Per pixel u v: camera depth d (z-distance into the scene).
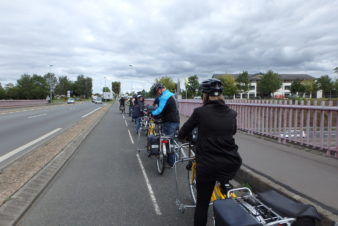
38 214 3.75
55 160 6.47
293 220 1.87
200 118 2.73
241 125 9.62
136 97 11.93
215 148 2.64
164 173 5.71
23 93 99.12
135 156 7.32
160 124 6.79
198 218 2.85
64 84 164.75
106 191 4.65
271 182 4.19
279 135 7.43
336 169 4.80
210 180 2.69
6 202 3.89
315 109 6.08
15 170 5.56
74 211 3.85
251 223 1.83
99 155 7.44
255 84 99.69
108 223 3.50
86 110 31.77
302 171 4.71
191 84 58.16
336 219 2.92
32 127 13.83
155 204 4.10
